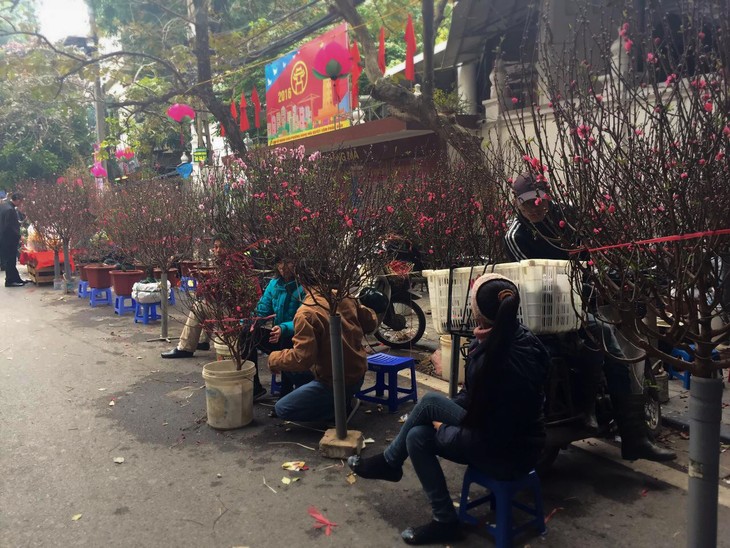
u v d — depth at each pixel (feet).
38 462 13.10
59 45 40.88
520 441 9.36
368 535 10.20
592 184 7.26
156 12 50.44
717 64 6.64
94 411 16.40
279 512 10.96
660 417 14.03
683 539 9.86
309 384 14.37
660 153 6.82
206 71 37.55
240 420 14.99
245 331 15.39
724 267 7.29
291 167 20.20
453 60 37.06
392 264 20.02
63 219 37.86
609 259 7.33
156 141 56.75
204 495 11.60
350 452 13.09
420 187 19.71
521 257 12.27
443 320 12.46
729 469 12.28
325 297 13.05
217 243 20.38
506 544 9.37
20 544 9.96
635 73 7.66
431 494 9.97
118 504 11.27
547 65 7.99
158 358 22.08
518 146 8.17
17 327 27.86
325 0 32.12
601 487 11.68
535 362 9.31
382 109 44.83
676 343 7.37
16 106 73.00
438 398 10.04
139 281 30.32
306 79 41.39
